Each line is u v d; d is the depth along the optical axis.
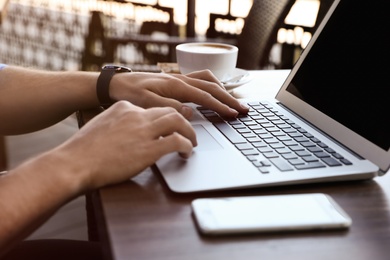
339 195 0.63
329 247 0.51
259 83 1.16
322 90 0.88
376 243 0.52
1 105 0.96
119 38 2.07
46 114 0.96
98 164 0.63
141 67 1.78
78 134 0.68
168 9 2.82
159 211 0.57
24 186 0.60
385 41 0.78
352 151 0.74
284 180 0.63
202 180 0.63
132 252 0.49
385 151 0.69
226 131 0.81
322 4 1.83
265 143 0.76
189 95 0.87
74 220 1.98
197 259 0.48
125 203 0.59
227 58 1.09
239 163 0.68
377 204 0.61
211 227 0.52
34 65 4.29
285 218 0.54
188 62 1.10
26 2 4.18
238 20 2.43
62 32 3.90
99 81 0.93
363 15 0.85
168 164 0.67
